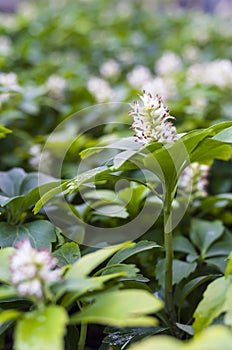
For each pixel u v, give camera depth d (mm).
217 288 552
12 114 886
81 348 564
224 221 775
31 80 1137
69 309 638
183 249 681
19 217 652
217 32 1753
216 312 540
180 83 1139
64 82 1026
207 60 1562
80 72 1324
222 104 997
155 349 474
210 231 695
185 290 621
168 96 970
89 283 505
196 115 899
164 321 612
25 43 1419
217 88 1022
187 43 1682
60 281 506
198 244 688
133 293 502
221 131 593
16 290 502
